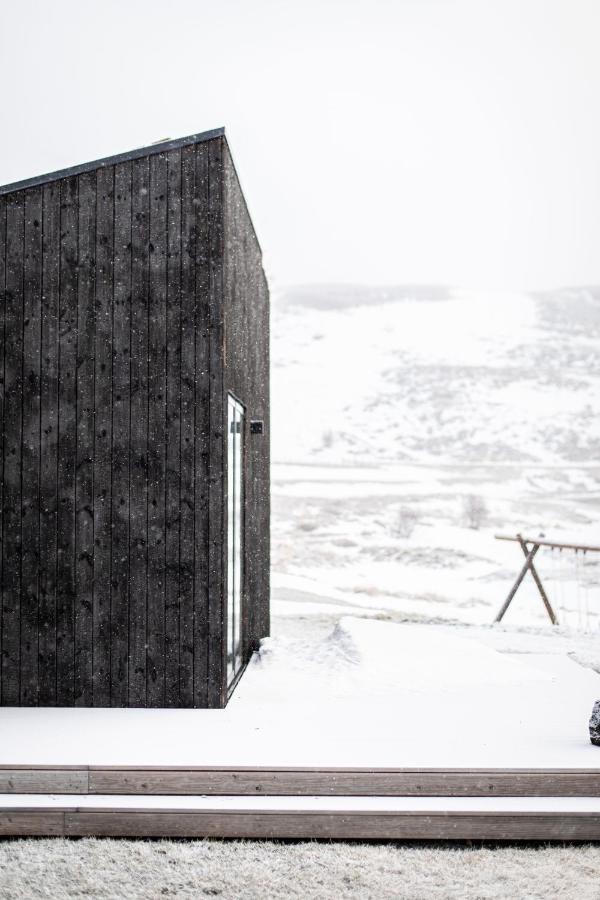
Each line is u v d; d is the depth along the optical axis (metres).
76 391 5.24
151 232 5.24
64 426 5.23
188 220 5.23
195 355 5.20
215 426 5.16
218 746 4.04
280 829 3.50
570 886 3.13
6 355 5.28
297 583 16.91
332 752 3.93
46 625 5.16
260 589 7.86
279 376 77.88
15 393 5.26
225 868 3.25
